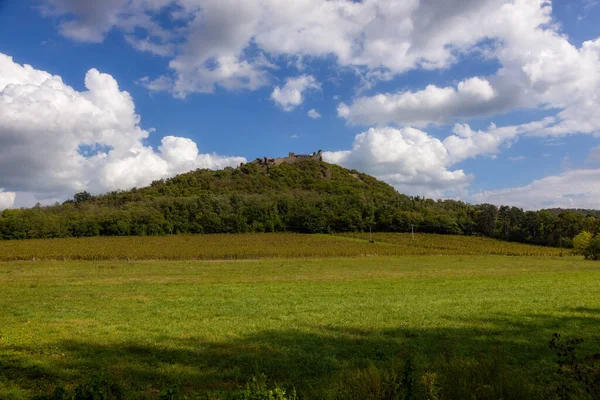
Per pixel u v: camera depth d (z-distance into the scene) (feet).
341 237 381.19
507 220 439.63
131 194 535.19
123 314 60.95
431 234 414.82
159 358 38.01
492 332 48.80
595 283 102.37
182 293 85.25
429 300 74.90
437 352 40.27
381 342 44.16
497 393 23.48
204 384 31.37
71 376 32.58
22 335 46.09
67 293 84.84
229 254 224.33
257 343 43.78
